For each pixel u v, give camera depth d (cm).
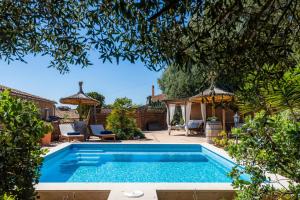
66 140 1570
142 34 191
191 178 838
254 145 359
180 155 1239
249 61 178
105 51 239
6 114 331
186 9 176
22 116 340
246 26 178
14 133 332
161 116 2788
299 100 301
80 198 484
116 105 1808
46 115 2411
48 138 1355
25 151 351
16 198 339
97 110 2541
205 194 490
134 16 183
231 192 490
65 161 1127
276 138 347
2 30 242
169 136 1900
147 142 1458
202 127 1961
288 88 284
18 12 251
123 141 1588
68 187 499
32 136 352
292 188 346
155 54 209
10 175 333
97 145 1353
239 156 379
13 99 349
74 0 268
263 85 213
